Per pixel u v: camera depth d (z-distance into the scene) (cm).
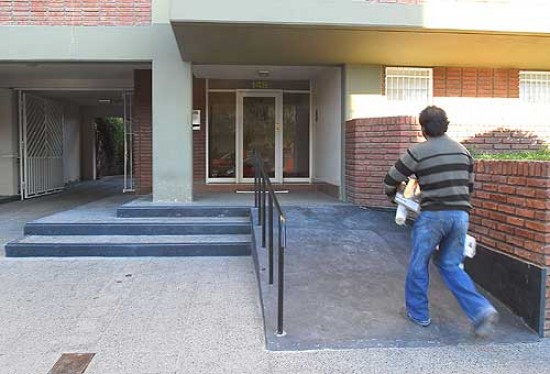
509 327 450
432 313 474
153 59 882
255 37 772
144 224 766
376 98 941
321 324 452
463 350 411
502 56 890
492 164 508
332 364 387
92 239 736
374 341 424
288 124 1187
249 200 923
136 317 484
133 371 378
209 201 905
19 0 870
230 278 605
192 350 413
